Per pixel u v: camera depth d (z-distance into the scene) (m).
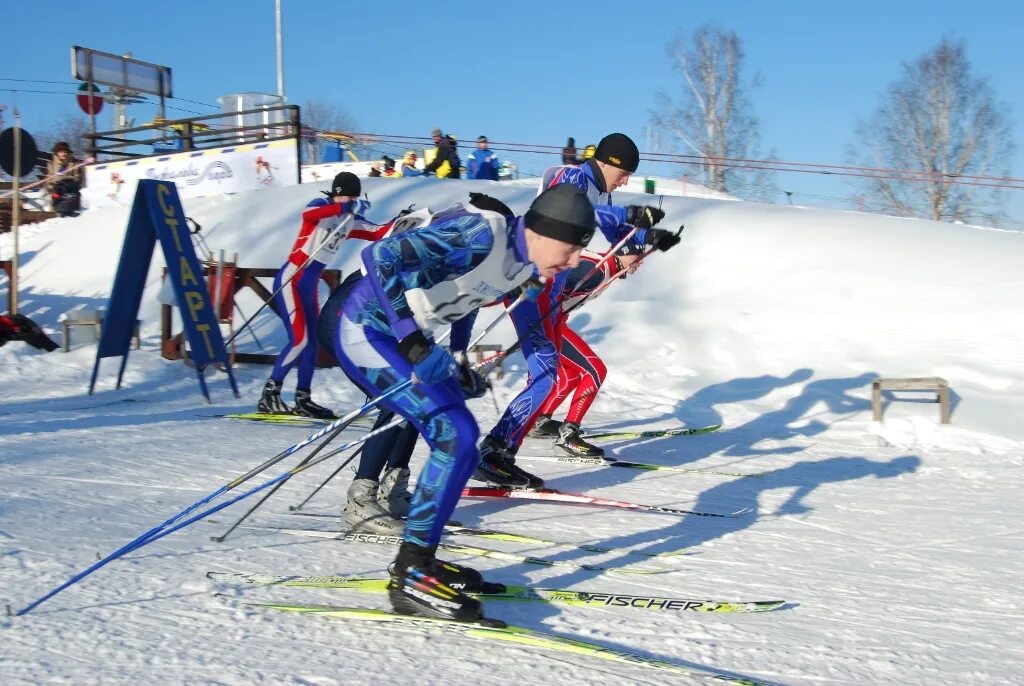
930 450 5.42
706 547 3.33
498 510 3.76
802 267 8.78
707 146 30.50
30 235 12.45
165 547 2.92
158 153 15.20
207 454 4.53
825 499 4.21
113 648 2.12
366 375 2.61
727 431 5.89
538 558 3.07
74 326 7.95
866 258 8.79
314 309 5.80
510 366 7.57
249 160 12.80
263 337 8.65
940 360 6.89
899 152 26.56
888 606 2.76
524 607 2.55
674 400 6.73
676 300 8.57
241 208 11.52
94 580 2.57
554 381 4.03
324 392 6.84
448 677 2.06
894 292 8.05
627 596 2.66
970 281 8.04
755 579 2.97
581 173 4.21
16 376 6.89
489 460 3.98
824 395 6.56
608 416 6.31
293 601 2.48
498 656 2.20
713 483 4.46
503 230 2.41
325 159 19.42
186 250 6.43
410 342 2.33
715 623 2.53
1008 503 4.17
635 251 4.37
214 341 6.50
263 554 2.90
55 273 11.20
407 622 2.34
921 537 3.59
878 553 3.36
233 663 2.07
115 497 3.57
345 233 5.84
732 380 7.06
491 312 8.62
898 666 2.29
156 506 3.47
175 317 9.28
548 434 5.39
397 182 11.87
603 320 8.31
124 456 4.38
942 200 25.75
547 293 3.96
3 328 7.71
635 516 3.73
